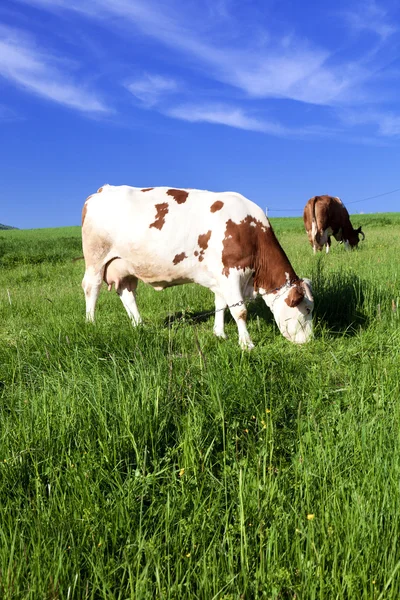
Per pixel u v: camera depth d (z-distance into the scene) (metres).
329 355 5.88
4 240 37.31
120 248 7.54
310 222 18.03
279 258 7.02
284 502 3.01
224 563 2.54
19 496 3.14
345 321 7.54
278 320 6.90
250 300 7.31
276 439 3.87
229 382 4.71
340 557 2.54
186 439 3.56
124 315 8.45
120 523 2.87
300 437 3.59
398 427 3.67
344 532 2.66
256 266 7.04
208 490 3.24
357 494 2.86
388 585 2.37
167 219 7.16
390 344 6.05
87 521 2.84
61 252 25.14
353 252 15.41
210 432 3.93
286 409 4.42
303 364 5.55
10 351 6.11
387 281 8.34
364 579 2.33
